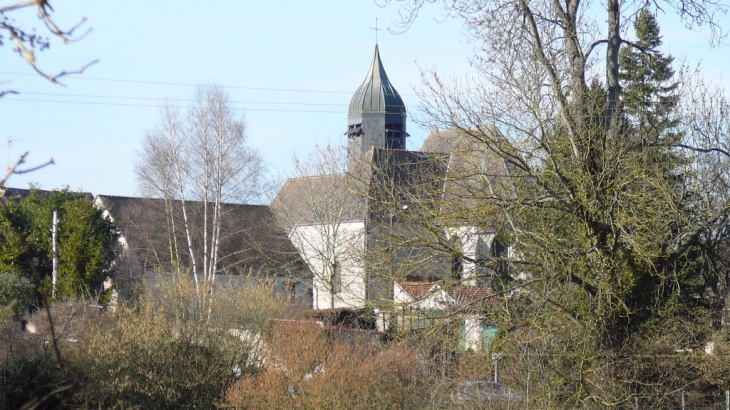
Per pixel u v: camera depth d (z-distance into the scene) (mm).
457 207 19547
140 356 26984
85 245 48344
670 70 24859
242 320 28750
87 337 26984
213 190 53562
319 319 27703
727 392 20484
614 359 19734
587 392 19188
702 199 21641
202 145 53375
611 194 19844
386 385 22047
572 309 20016
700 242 21062
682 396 20047
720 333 21375
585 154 19844
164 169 53000
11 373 25141
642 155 20844
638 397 19312
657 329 20547
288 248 57312
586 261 20047
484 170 20406
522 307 20094
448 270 20453
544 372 19234
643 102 24078
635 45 23953
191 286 29984
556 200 19625
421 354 21734
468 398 19812
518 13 21938
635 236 19688
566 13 22859
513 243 20578
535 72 20859
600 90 23516
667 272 21125
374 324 27734
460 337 19969
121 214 60750
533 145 20344
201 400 27484
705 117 24031
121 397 26344
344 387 22266
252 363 27844
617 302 19938
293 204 58750
